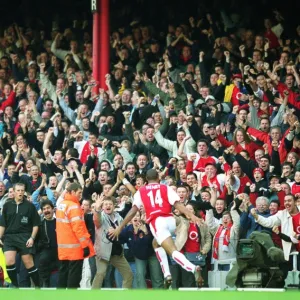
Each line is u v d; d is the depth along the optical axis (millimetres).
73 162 55188
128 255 46031
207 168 51250
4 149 61656
